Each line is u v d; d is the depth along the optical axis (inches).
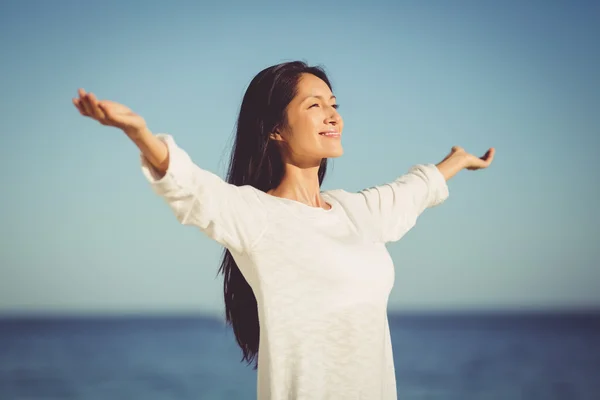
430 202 127.2
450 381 1119.6
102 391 1036.5
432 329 2493.8
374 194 118.9
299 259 98.4
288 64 113.3
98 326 3080.7
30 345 1873.8
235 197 96.6
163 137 88.7
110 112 79.4
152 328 2810.0
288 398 96.1
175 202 89.6
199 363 1346.0
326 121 110.1
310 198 112.0
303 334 97.0
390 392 106.7
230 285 120.8
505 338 1995.6
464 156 137.8
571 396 984.3
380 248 107.8
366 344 100.0
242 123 115.6
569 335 2110.0
